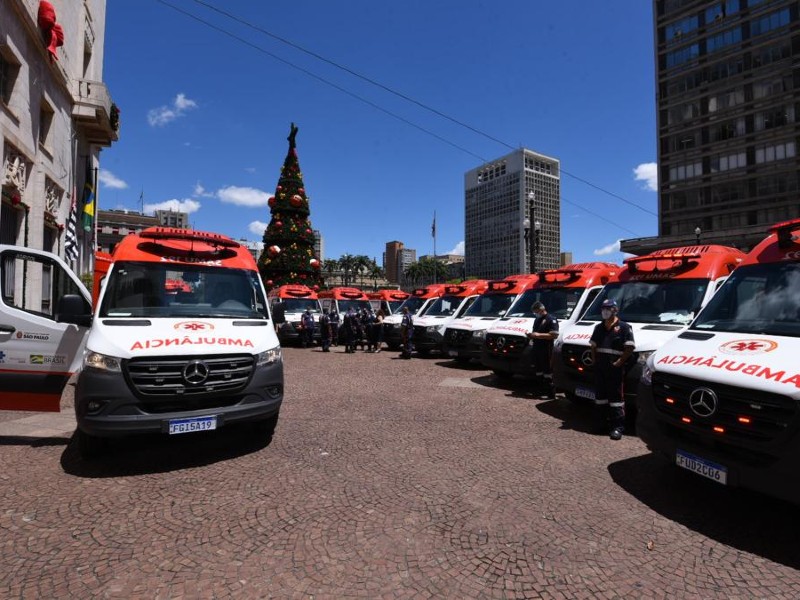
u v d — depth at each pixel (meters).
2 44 12.12
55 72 15.62
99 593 2.52
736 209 51.16
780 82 47.88
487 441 5.43
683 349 4.01
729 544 3.12
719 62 52.50
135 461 4.64
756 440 3.10
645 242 58.88
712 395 3.37
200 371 4.35
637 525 3.37
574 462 4.71
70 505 3.62
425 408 7.14
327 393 8.36
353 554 2.95
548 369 7.87
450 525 3.35
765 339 3.65
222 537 3.15
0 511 3.51
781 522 3.43
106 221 77.75
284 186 32.28
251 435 5.54
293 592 2.55
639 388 4.19
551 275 10.05
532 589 2.60
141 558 2.88
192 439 5.38
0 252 5.17
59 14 17.02
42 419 6.23
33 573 2.71
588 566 2.84
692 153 55.03
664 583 2.67
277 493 3.89
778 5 47.84
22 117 13.34
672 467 4.56
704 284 6.41
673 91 56.84
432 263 112.19
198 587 2.58
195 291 5.52
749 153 50.16
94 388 4.11
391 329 16.66
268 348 4.95
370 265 108.88
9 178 12.73
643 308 6.73
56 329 5.23
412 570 2.78
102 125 19.38
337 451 5.01
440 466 4.58
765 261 4.43
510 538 3.17
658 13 58.25
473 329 11.28
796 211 46.75
